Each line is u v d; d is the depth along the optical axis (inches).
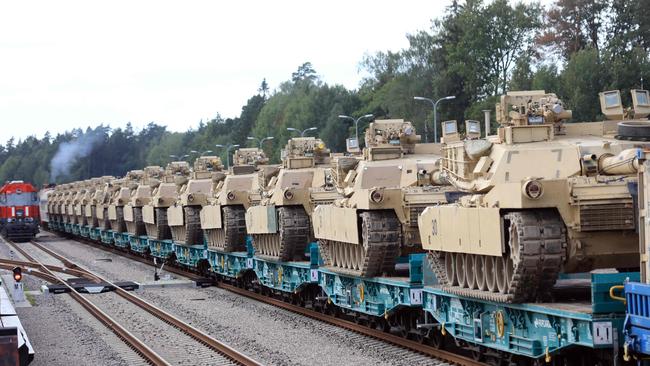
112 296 1534.2
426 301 914.7
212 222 1696.6
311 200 1312.7
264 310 1295.5
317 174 1392.7
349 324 1096.8
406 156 1174.3
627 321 608.4
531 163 791.7
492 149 831.7
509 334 762.2
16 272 1457.9
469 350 888.9
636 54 2524.6
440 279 877.2
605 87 2485.2
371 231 999.6
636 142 768.3
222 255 1679.4
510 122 836.0
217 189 1830.7
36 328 1190.3
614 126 834.8
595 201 692.7
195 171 2009.1
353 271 1069.8
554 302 732.0
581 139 814.5
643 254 602.2
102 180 3235.7
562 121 845.2
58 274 1942.7
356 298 1087.0
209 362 902.4
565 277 763.4
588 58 2519.7
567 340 676.1
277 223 1347.2
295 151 1450.5
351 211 1043.3
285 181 1395.2
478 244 763.4
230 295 1524.4
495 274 769.6
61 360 957.8
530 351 727.1
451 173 894.4
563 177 751.7
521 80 2859.3
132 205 2463.1
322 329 1091.3
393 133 1179.9
